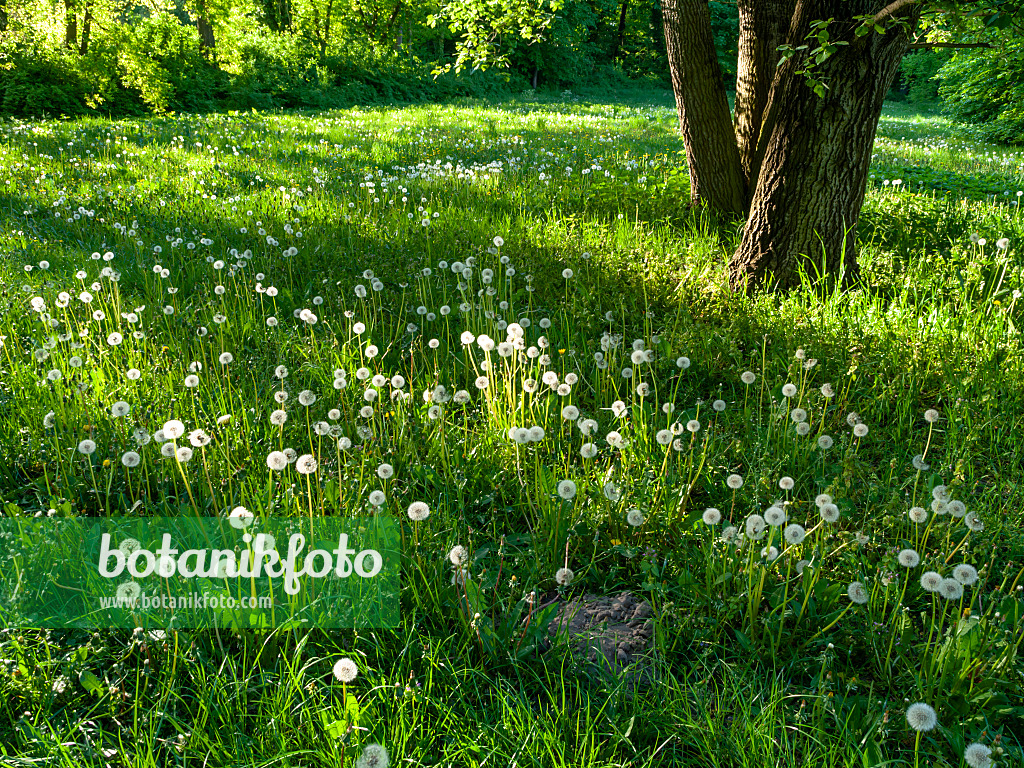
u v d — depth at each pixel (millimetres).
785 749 2182
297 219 8227
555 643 2590
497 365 4730
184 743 2158
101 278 5738
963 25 4488
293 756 2156
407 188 10227
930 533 3135
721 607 2713
